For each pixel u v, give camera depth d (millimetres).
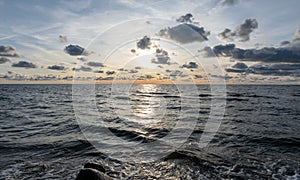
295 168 5453
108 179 4207
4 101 28094
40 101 28078
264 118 13469
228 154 6535
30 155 6410
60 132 9461
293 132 9680
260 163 5805
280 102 24109
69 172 5160
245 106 20062
